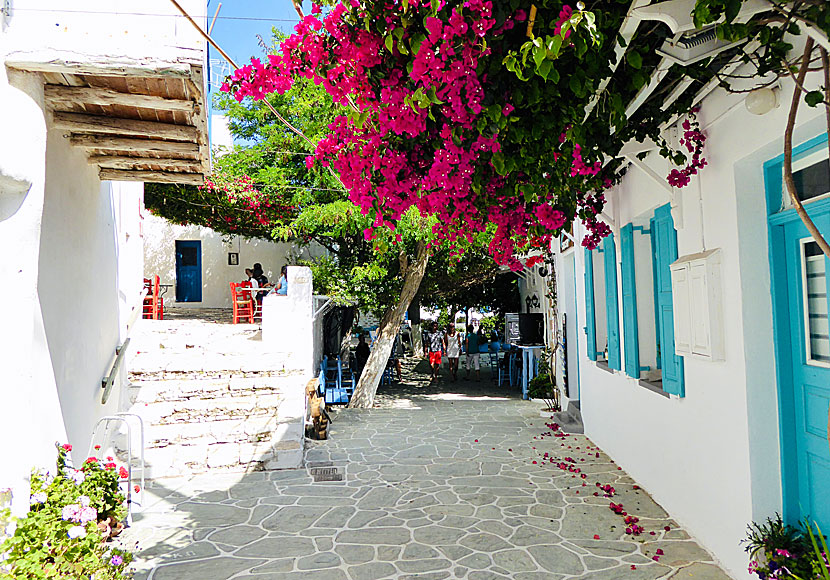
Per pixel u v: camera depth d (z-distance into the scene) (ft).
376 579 13.52
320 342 44.06
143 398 25.09
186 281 54.80
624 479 20.89
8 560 9.37
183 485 21.30
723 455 13.32
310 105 33.94
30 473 10.68
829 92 7.40
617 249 21.65
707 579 12.90
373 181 10.31
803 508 11.63
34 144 10.62
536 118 8.70
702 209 14.01
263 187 37.45
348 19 8.29
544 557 14.44
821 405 10.97
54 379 13.35
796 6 7.27
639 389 19.75
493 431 30.42
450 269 41.09
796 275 11.69
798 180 11.41
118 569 11.41
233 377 27.02
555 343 38.58
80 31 10.22
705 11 7.09
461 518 17.43
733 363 12.68
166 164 16.20
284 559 14.75
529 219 12.00
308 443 27.99
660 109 12.41
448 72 7.57
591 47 7.65
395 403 41.50
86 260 16.62
